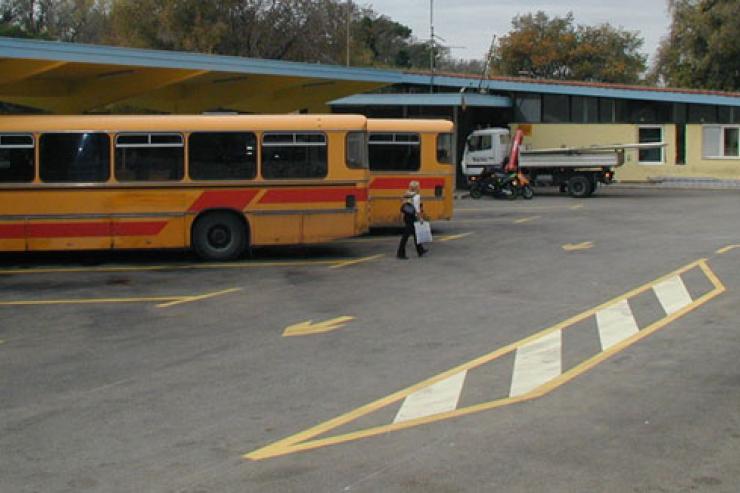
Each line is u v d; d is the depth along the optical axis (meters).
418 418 7.74
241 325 12.21
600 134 43.69
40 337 11.58
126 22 50.44
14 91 23.45
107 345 11.06
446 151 22.77
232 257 18.69
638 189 41.34
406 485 6.10
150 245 18.23
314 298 14.27
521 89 42.88
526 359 9.96
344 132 18.64
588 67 69.62
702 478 6.13
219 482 6.24
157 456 6.83
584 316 12.46
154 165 18.19
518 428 7.38
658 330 11.40
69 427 7.64
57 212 17.89
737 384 8.66
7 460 6.79
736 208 30.06
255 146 18.42
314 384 9.02
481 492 5.94
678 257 18.28
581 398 8.27
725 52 53.88
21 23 59.69
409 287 15.22
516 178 35.34
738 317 12.11
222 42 50.06
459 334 11.41
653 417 7.60
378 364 9.87
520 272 16.70
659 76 59.34
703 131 43.44
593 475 6.22
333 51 53.44
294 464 6.60
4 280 16.44
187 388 8.94
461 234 23.16
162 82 23.41
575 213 28.89
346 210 18.67
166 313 13.15
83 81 24.16
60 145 17.89
